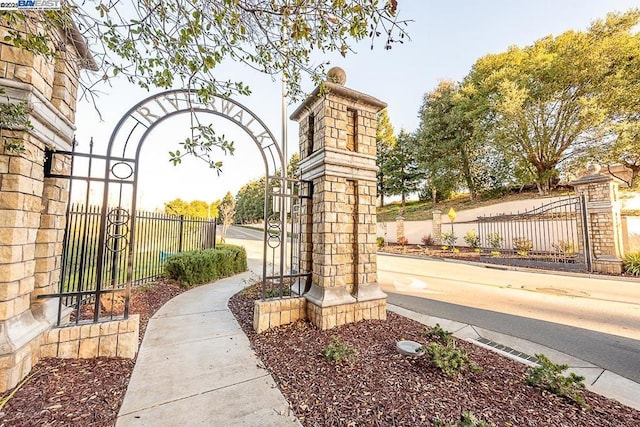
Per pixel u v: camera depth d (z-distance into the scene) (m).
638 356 3.34
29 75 2.26
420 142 21.02
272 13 1.91
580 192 9.25
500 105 14.90
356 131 4.29
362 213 4.23
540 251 12.07
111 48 1.76
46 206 2.77
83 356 2.78
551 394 2.31
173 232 8.63
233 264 8.93
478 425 1.70
